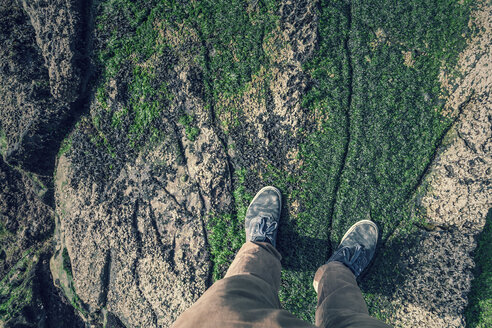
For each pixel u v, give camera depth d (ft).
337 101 9.14
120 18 9.60
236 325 3.36
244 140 9.46
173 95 9.62
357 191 9.14
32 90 9.89
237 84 9.42
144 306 9.89
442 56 8.77
